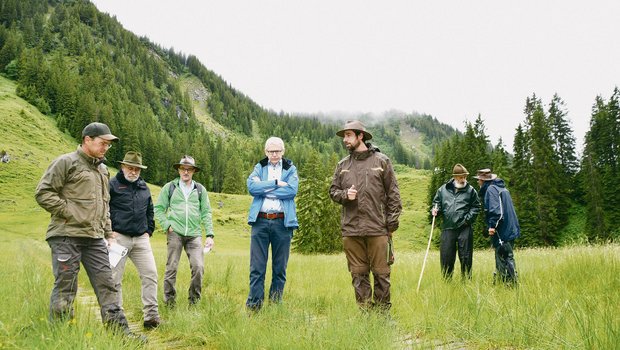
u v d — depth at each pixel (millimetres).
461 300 5312
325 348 3707
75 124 135375
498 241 7195
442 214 8164
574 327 3771
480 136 62312
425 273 8547
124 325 4598
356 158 5551
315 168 50781
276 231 6117
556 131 63594
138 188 6082
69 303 4324
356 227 5375
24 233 50094
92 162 4586
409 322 4930
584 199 52500
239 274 11062
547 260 9062
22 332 3922
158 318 5703
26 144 102812
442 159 70250
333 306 5809
